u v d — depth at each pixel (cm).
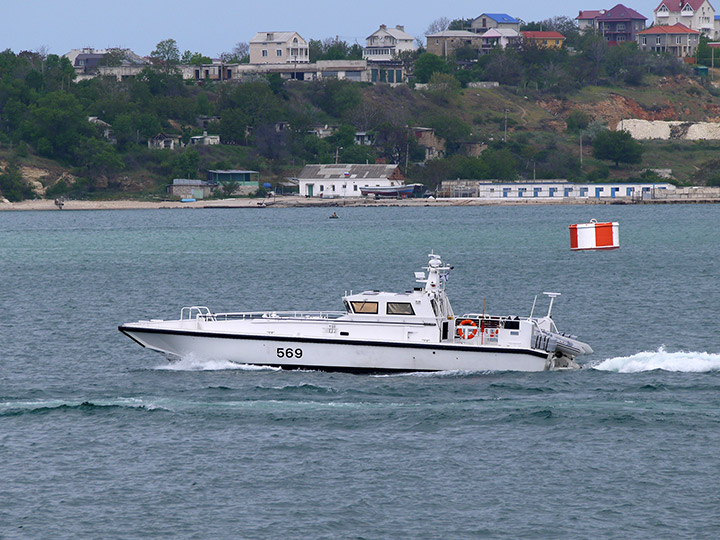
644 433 12075
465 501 10281
